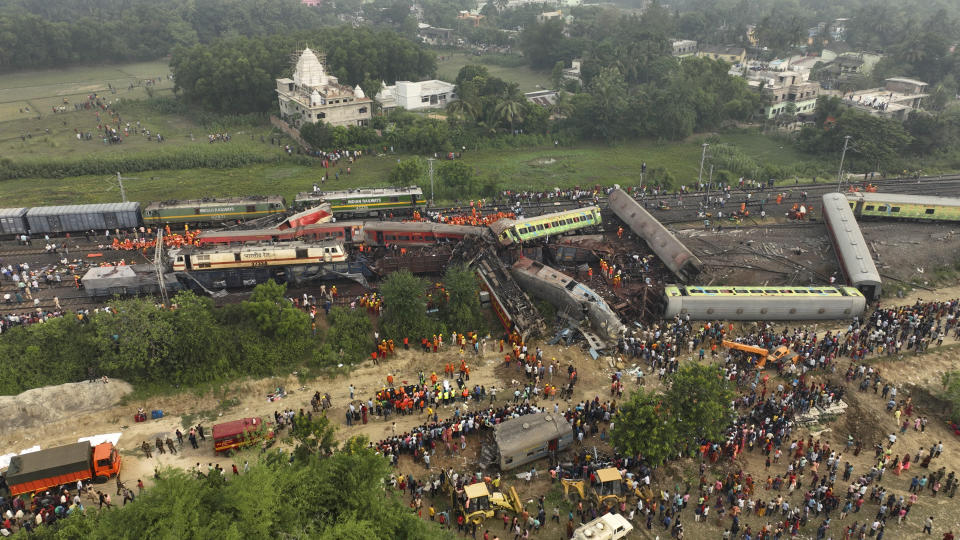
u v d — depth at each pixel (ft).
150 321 209.87
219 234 279.90
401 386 201.05
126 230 310.24
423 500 164.35
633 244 290.76
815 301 240.94
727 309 240.94
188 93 563.07
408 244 285.23
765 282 267.39
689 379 172.35
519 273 258.16
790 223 310.65
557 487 170.19
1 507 158.40
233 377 212.02
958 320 236.22
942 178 387.96
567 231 287.48
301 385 211.41
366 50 590.14
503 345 230.27
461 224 303.48
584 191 360.28
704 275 268.82
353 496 136.87
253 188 393.29
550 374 212.84
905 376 213.66
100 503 156.35
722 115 538.88
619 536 146.82
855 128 448.65
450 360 222.89
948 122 471.62
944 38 631.97
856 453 183.11
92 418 195.31
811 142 476.13
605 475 162.30
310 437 174.50
